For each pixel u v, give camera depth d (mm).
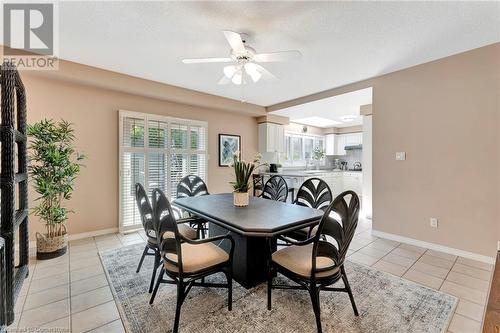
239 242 2189
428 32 2275
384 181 3412
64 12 1970
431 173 2973
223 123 5023
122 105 3703
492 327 1223
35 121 3004
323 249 1587
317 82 3715
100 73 3205
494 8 1906
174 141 4246
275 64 3023
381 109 3408
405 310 1812
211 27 2195
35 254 2799
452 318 1727
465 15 2004
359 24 2141
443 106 2854
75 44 2529
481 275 2336
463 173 2736
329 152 7578
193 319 1710
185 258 1741
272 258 1848
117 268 2490
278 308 1834
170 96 3902
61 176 2719
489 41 2455
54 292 2053
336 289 1750
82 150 3369
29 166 2598
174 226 1590
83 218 3420
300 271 1647
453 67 2770
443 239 2910
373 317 1733
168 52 2715
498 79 2494
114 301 1933
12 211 1606
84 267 2514
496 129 2520
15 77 1809
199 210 2268
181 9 1939
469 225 2717
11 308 1530
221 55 2791
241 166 2475
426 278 2293
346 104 4586
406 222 3217
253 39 2385
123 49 2643
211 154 4820
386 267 2527
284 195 3305
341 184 6531
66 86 3221
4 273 1363
